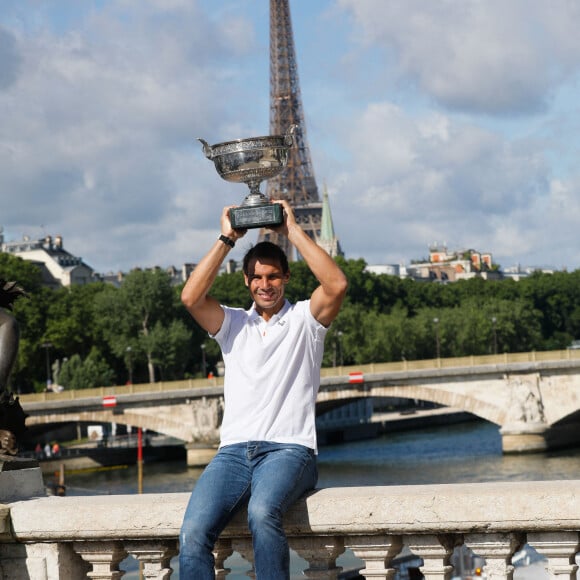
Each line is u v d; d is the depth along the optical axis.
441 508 9.91
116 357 171.50
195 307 10.45
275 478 9.87
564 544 9.80
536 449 109.50
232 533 10.43
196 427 118.38
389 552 10.26
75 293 177.00
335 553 10.37
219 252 10.49
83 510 10.77
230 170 10.51
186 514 9.96
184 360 164.00
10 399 11.50
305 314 10.44
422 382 113.06
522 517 9.73
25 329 164.12
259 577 9.72
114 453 125.00
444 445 132.25
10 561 11.12
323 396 115.56
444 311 189.12
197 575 9.79
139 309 166.25
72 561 11.15
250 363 10.37
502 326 193.50
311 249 10.28
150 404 119.88
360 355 174.25
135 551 10.86
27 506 10.96
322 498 10.15
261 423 10.21
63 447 140.00
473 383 111.75
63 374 151.62
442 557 10.16
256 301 10.54
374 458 118.88
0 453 11.45
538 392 110.38
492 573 10.05
